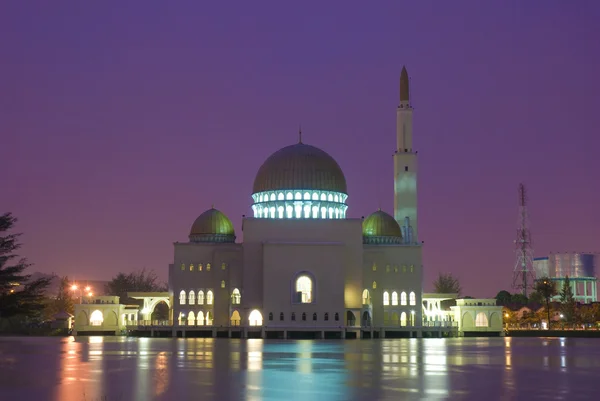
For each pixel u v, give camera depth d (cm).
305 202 16838
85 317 16838
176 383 5034
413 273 16838
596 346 10988
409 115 18662
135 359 7331
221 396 4372
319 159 17225
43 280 14025
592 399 4325
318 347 10394
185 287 16688
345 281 15900
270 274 15288
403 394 4503
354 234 16112
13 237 13925
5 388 4756
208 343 11744
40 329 17388
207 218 17538
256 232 16025
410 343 12262
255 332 15375
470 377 5525
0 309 13400
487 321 17500
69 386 4856
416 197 18362
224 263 16550
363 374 5725
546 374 5809
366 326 15612
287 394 4472
